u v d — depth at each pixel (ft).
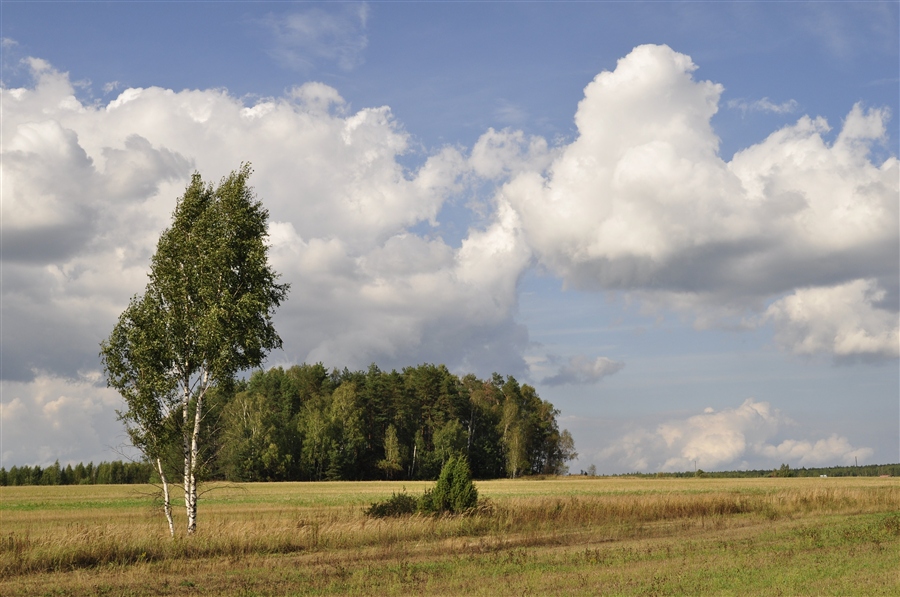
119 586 61.46
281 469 377.30
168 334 103.40
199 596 57.06
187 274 105.40
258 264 107.14
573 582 60.44
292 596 56.80
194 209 109.29
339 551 82.74
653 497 150.61
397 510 122.01
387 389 455.63
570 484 359.46
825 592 54.44
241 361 104.53
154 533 88.74
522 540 93.76
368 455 439.63
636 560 74.02
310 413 422.82
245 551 81.66
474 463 452.76
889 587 56.18
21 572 68.23
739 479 428.56
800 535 94.99
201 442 103.14
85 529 85.05
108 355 102.32
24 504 226.79
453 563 72.38
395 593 56.85
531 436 506.07
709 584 58.39
